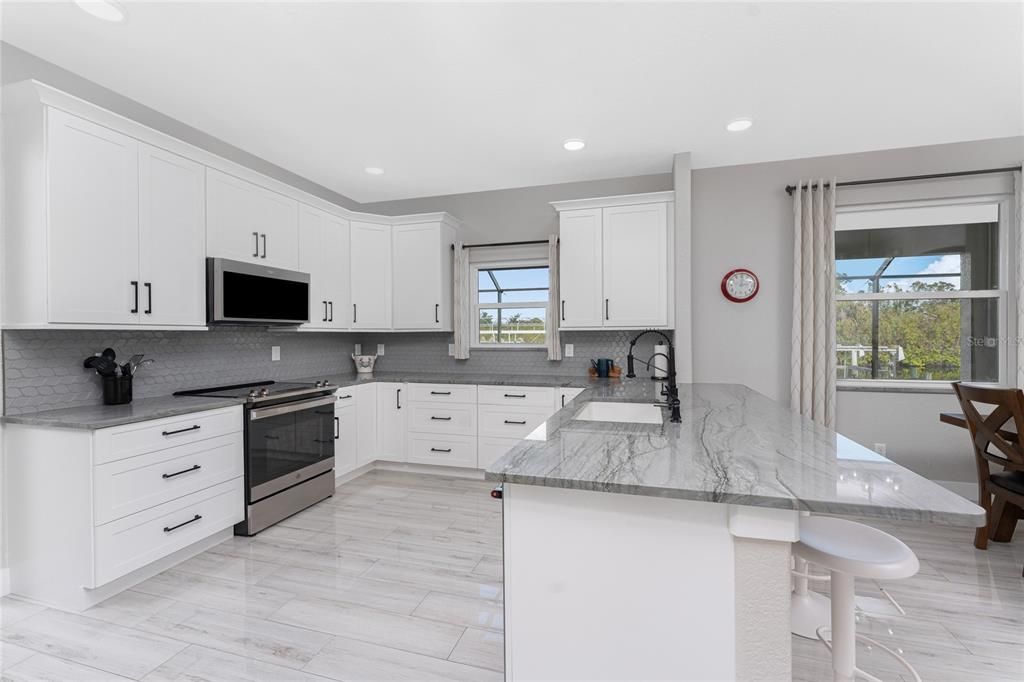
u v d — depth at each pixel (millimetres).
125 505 2061
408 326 4234
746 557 1058
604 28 1982
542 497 1200
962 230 3352
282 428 2924
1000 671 1575
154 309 2410
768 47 2123
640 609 1126
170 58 2184
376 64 2238
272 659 1655
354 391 3723
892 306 3486
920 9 1871
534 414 3605
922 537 2689
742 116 2807
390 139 3115
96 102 2414
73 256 2059
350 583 2170
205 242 2709
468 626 1844
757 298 3604
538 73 2324
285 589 2115
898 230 3457
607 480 1073
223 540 2633
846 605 1281
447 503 3252
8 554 2080
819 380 3350
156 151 2432
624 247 3611
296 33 1999
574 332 4055
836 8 1867
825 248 3389
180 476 2311
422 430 3918
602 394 2631
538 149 3297
